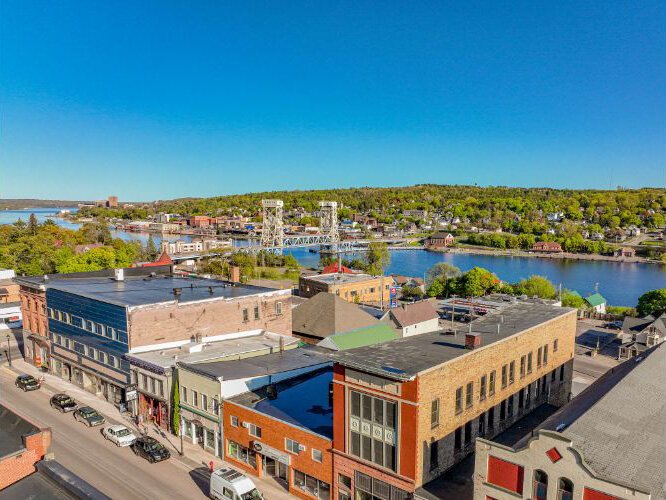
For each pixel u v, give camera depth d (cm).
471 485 3080
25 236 18675
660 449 2477
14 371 6750
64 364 6384
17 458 2548
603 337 8925
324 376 4716
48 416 5122
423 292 13688
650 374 3438
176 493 3659
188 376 4491
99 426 4869
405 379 2895
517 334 4066
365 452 3219
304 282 11444
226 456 4184
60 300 6281
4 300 10550
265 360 5025
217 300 5822
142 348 5269
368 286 11469
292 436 3650
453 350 3475
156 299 5688
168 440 4584
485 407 3684
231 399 4162
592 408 2820
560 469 2338
